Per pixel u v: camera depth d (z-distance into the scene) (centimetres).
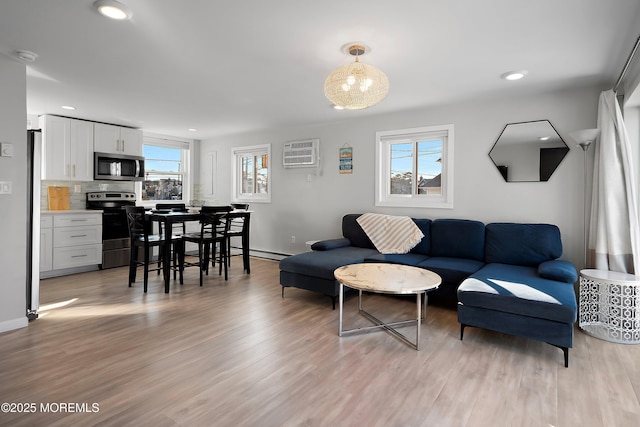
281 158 582
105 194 548
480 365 234
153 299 371
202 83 344
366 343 268
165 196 655
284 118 496
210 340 270
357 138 498
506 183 387
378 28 229
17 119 287
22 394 194
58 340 266
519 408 187
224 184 662
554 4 199
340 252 413
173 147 660
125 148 556
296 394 198
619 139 303
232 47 260
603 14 210
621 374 223
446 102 405
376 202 481
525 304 247
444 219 412
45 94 383
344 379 215
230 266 543
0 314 279
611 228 304
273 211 596
